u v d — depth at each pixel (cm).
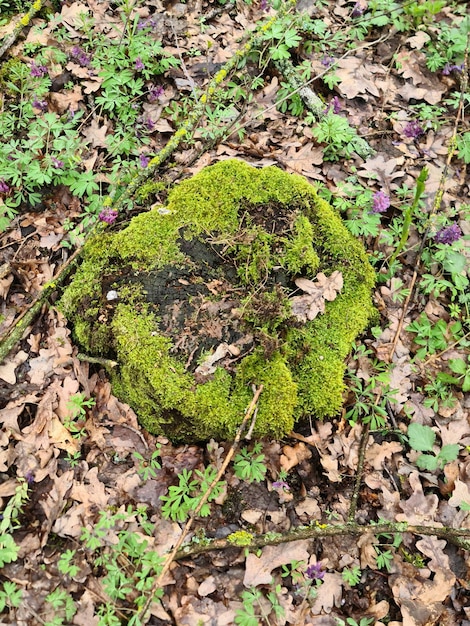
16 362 60
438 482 59
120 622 47
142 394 55
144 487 54
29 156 69
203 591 50
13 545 48
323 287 61
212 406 53
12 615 46
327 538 54
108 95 78
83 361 60
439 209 76
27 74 79
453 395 65
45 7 87
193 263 60
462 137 84
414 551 55
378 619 51
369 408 61
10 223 69
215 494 53
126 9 81
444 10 101
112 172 74
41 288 64
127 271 60
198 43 90
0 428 55
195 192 64
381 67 91
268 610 50
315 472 58
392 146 83
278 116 83
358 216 70
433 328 68
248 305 57
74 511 52
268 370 55
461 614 52
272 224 63
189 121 78
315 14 97
